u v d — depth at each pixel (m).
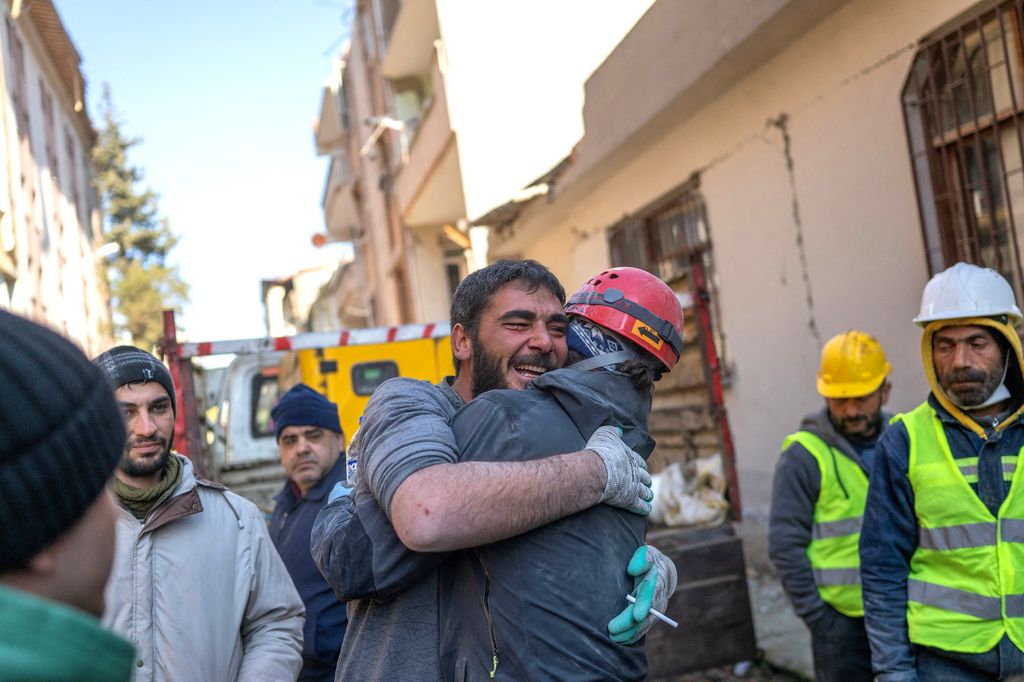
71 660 0.68
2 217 11.04
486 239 12.30
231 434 7.66
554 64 10.87
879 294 5.90
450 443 1.65
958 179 5.21
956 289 2.73
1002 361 2.72
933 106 5.32
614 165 9.38
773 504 3.84
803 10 5.99
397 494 1.53
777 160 6.93
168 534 2.41
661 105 7.70
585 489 1.58
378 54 16.44
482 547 1.62
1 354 0.71
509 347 1.83
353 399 5.53
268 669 2.49
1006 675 2.59
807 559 3.72
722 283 7.96
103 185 35.91
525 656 1.55
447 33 10.67
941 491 2.77
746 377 7.70
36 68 15.38
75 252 19.41
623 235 9.98
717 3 6.68
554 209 10.95
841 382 3.73
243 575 2.53
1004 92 4.83
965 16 4.99
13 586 0.72
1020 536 2.64
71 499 0.73
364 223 20.39
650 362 1.86
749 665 5.08
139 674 2.27
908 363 5.67
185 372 4.90
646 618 1.63
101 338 23.39
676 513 5.25
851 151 6.06
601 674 1.57
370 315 21.50
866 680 3.67
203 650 2.36
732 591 4.99
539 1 10.81
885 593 2.89
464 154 10.53
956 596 2.71
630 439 1.79
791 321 6.95
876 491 2.96
